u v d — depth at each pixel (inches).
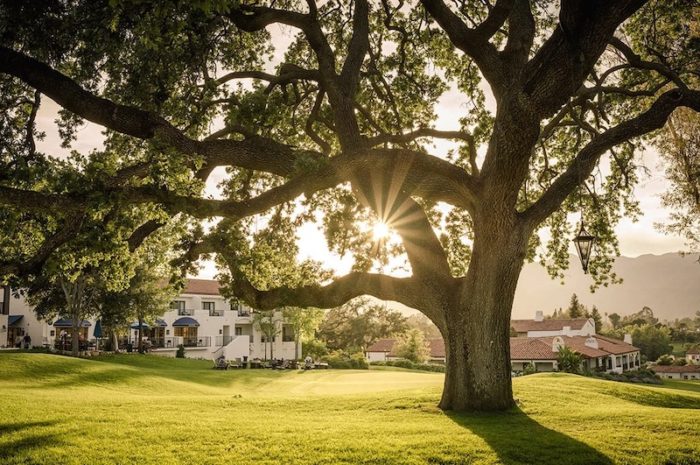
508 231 475.8
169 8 323.9
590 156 503.5
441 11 471.5
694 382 2180.1
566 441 377.7
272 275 613.3
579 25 377.7
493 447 362.0
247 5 503.2
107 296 1712.6
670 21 563.5
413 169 497.0
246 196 674.2
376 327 3826.3
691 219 732.7
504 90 480.7
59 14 443.5
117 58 504.1
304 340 2650.1
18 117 519.8
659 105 491.2
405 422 462.6
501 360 500.7
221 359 1766.7
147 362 1663.4
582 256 477.4
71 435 419.2
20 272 371.6
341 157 419.8
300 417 512.1
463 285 510.0
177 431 429.7
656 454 345.4
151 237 609.6
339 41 665.6
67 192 346.6
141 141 581.6
